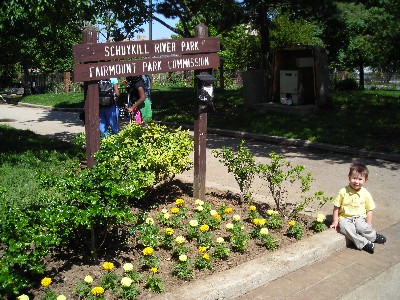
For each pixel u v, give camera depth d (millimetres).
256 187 7359
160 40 5586
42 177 4391
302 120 13047
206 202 6156
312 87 14789
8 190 6121
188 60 5891
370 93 19047
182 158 6160
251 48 27562
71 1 8867
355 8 16453
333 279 4461
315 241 5008
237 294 4062
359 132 11477
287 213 5848
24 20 9859
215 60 6176
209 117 14773
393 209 6469
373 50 25312
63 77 34156
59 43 15312
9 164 7824
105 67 5117
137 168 4867
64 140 12047
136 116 8320
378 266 4770
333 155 10039
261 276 4250
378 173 8414
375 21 23078
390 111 13922
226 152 6145
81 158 8688
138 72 5410
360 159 9578
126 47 5297
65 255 4438
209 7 14414
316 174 8367
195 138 6180
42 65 29828
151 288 3906
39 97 26906
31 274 3930
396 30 21812
